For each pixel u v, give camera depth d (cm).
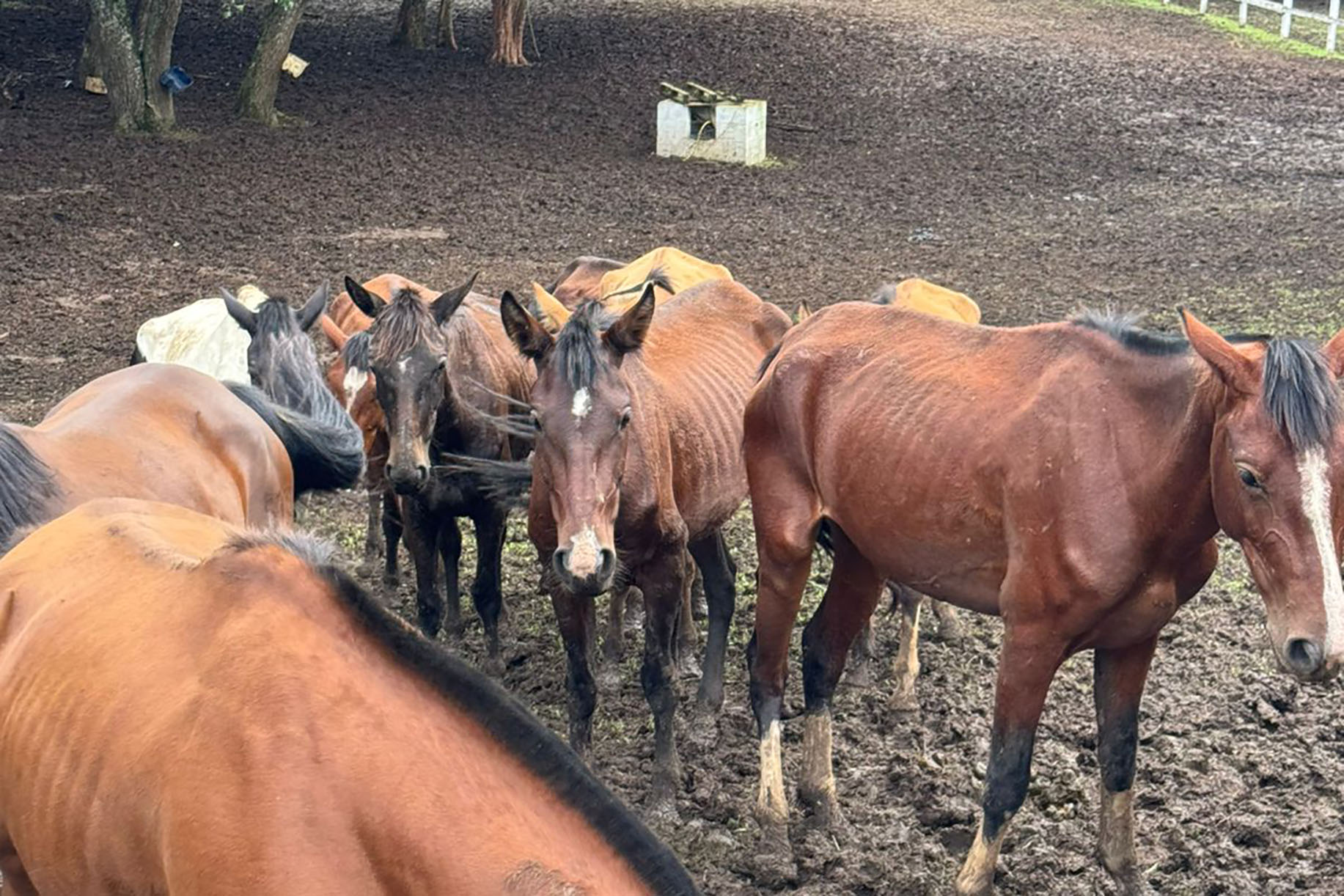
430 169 1833
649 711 685
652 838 273
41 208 1603
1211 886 534
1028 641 486
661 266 866
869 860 556
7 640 348
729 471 677
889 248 1510
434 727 289
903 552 529
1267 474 413
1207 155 1919
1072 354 488
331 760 280
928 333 544
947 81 2338
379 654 303
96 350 1170
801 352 569
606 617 789
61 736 317
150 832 295
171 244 1489
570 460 547
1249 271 1390
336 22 2778
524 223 1600
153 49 1959
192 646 306
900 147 1995
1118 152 1945
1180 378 454
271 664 293
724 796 607
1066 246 1510
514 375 759
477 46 2603
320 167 1828
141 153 1861
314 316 754
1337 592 408
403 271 1405
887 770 624
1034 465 479
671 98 1953
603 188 1764
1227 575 801
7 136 1911
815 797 583
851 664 701
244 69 2353
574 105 2206
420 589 738
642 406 595
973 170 1872
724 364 707
